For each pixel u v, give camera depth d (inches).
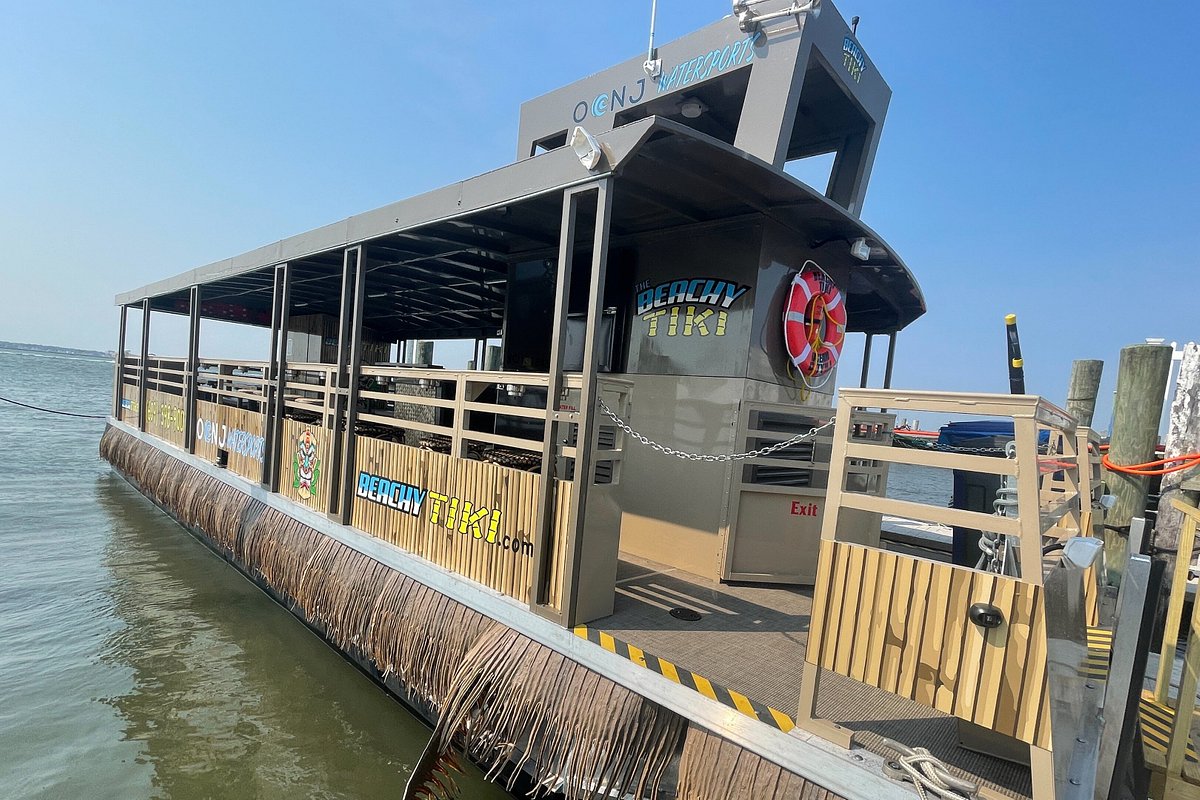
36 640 234.4
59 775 161.2
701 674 115.0
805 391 204.1
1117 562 189.3
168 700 197.3
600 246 125.4
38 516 402.0
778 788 94.0
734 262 182.2
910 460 86.0
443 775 140.6
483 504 155.0
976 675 79.6
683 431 187.9
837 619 92.5
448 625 154.9
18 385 1721.2
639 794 110.4
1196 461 171.9
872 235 183.5
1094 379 221.1
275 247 256.1
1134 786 98.3
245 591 286.8
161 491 362.6
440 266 274.2
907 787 83.9
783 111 171.3
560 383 134.6
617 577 171.8
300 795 157.1
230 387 349.4
